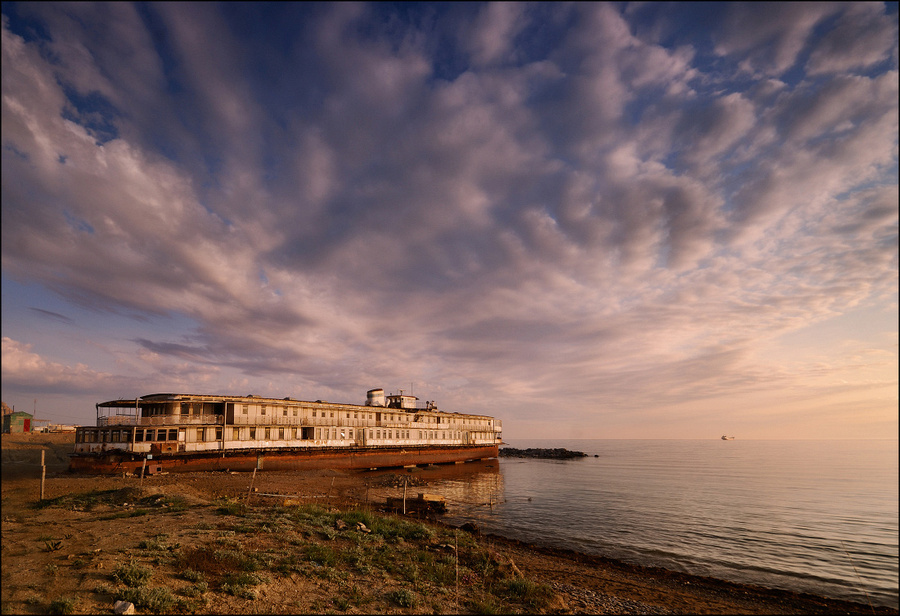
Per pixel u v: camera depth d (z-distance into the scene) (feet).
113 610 39.47
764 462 465.47
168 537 63.72
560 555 100.89
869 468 380.78
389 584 57.77
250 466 196.03
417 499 144.77
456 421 329.11
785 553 111.45
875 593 85.25
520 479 265.95
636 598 73.87
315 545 68.18
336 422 238.48
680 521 145.89
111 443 166.61
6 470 36.58
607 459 506.48
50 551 52.95
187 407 188.14
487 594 59.72
